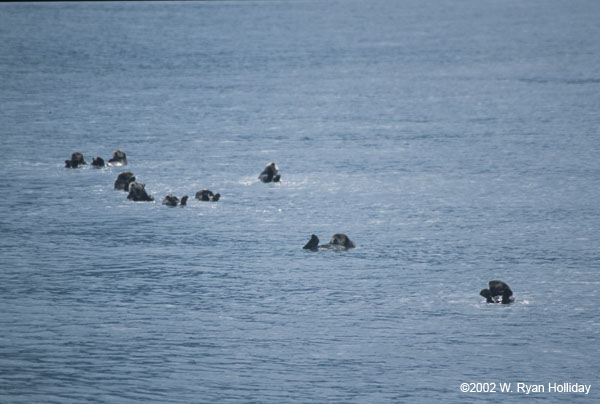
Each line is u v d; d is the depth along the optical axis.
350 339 97.06
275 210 154.88
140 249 131.38
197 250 131.00
